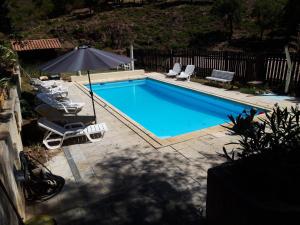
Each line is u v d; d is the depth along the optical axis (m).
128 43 32.53
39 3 48.00
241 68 12.70
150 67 19.16
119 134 7.35
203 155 5.86
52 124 6.73
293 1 29.34
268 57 11.35
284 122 2.94
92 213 4.18
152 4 47.06
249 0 41.66
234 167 3.18
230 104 10.37
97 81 15.86
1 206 2.85
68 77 17.27
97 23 37.88
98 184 4.96
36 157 6.08
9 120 5.03
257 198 2.69
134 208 4.24
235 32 34.97
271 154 2.74
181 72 15.20
